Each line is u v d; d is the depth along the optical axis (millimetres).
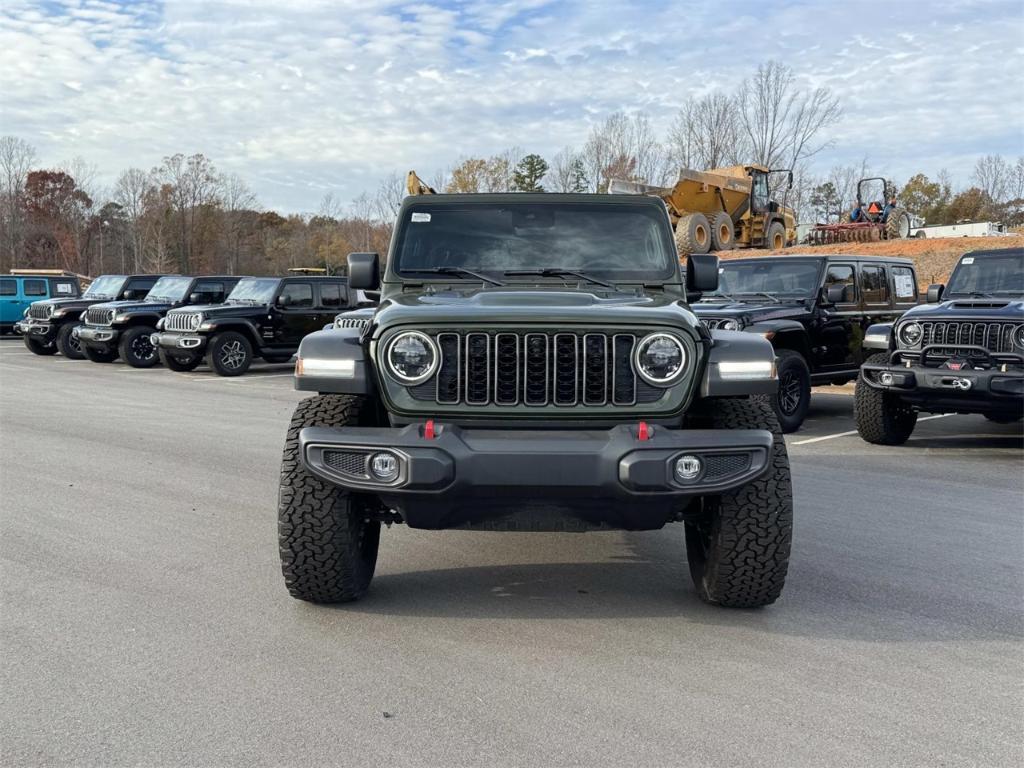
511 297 4227
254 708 3127
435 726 3002
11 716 3057
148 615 4035
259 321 16641
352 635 3820
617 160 42250
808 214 52969
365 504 4137
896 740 2924
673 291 4797
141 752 2818
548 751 2838
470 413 3801
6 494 6480
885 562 4969
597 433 3717
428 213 5043
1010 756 2826
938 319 8156
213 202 66500
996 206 66750
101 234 70562
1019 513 6125
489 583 4547
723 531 3908
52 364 19266
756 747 2869
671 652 3656
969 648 3734
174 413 11125
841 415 11484
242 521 5715
